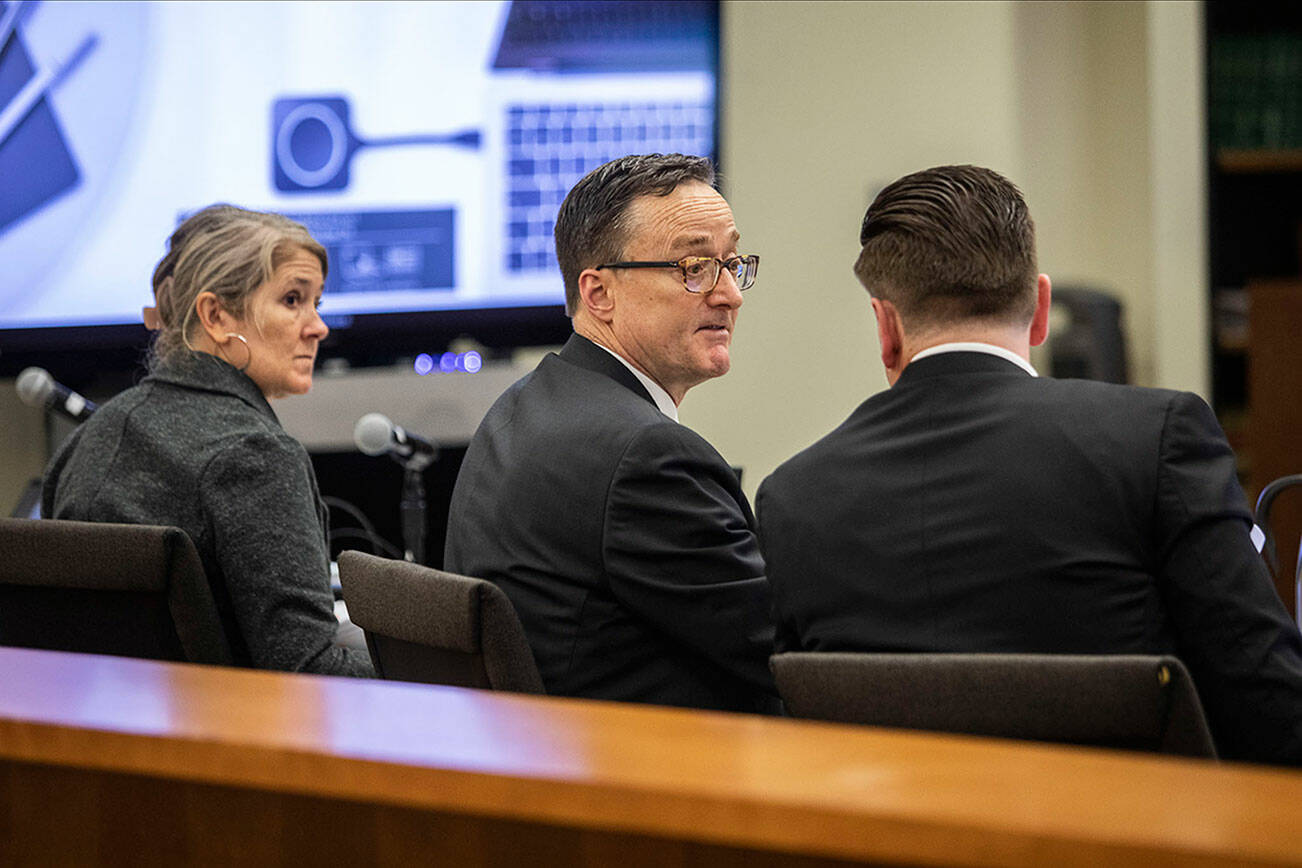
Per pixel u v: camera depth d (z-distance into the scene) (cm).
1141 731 213
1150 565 267
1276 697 257
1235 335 905
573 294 382
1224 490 265
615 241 371
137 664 214
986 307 299
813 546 288
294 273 423
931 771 148
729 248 378
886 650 274
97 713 182
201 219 427
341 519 722
